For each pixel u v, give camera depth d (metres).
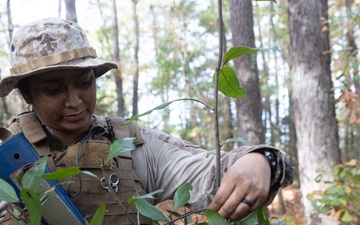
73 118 1.31
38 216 0.78
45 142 1.38
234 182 1.06
